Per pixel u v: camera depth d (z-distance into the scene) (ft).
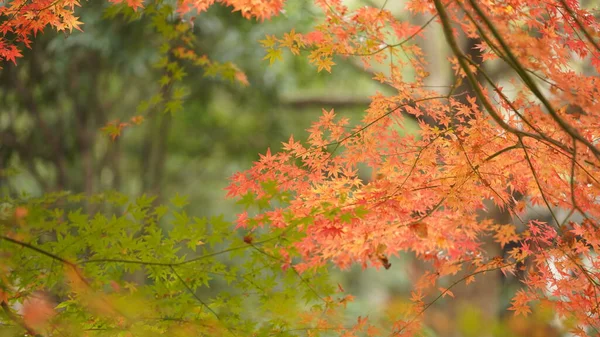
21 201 11.34
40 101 37.83
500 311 29.86
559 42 12.26
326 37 12.95
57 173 38.17
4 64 36.06
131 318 9.77
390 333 12.85
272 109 42.47
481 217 21.81
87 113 38.83
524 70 9.65
